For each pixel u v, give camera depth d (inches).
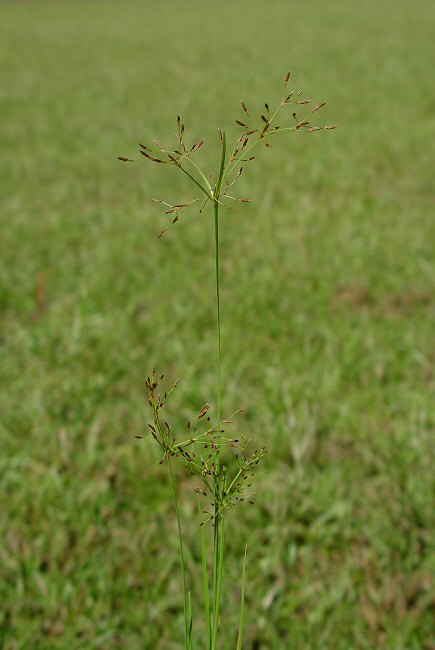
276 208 184.2
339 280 141.3
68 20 801.6
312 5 865.5
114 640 69.9
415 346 116.9
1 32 662.5
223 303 133.4
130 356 115.9
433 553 76.8
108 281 143.1
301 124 32.9
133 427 99.3
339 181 201.9
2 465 91.8
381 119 272.4
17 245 162.7
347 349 115.1
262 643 68.8
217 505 38.5
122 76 402.9
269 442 94.6
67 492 86.7
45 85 377.7
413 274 142.5
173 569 77.2
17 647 68.6
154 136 259.8
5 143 256.4
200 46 522.9
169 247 160.4
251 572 75.7
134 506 85.5
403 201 185.6
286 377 110.0
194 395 105.0
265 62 431.5
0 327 128.7
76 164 229.9
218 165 218.4
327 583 74.7
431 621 70.1
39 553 78.5
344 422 98.0
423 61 396.2
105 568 76.6
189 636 41.4
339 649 67.7
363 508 83.5
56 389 107.5
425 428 96.7
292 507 83.7
